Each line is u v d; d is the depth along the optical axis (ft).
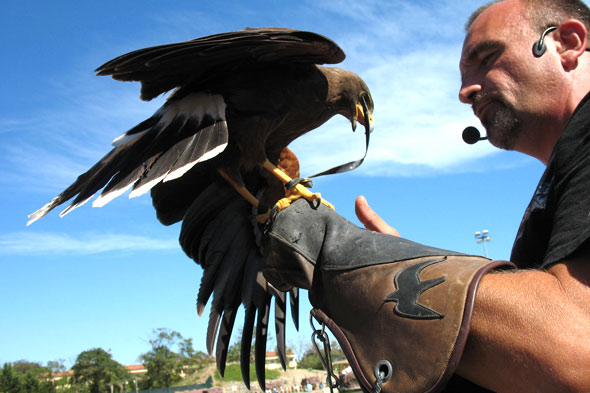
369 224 5.82
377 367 3.46
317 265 4.70
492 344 3.09
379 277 3.77
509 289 3.14
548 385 2.88
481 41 4.71
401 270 3.69
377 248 4.02
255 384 93.20
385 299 3.59
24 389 200.03
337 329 3.88
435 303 3.32
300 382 147.84
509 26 4.61
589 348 2.77
